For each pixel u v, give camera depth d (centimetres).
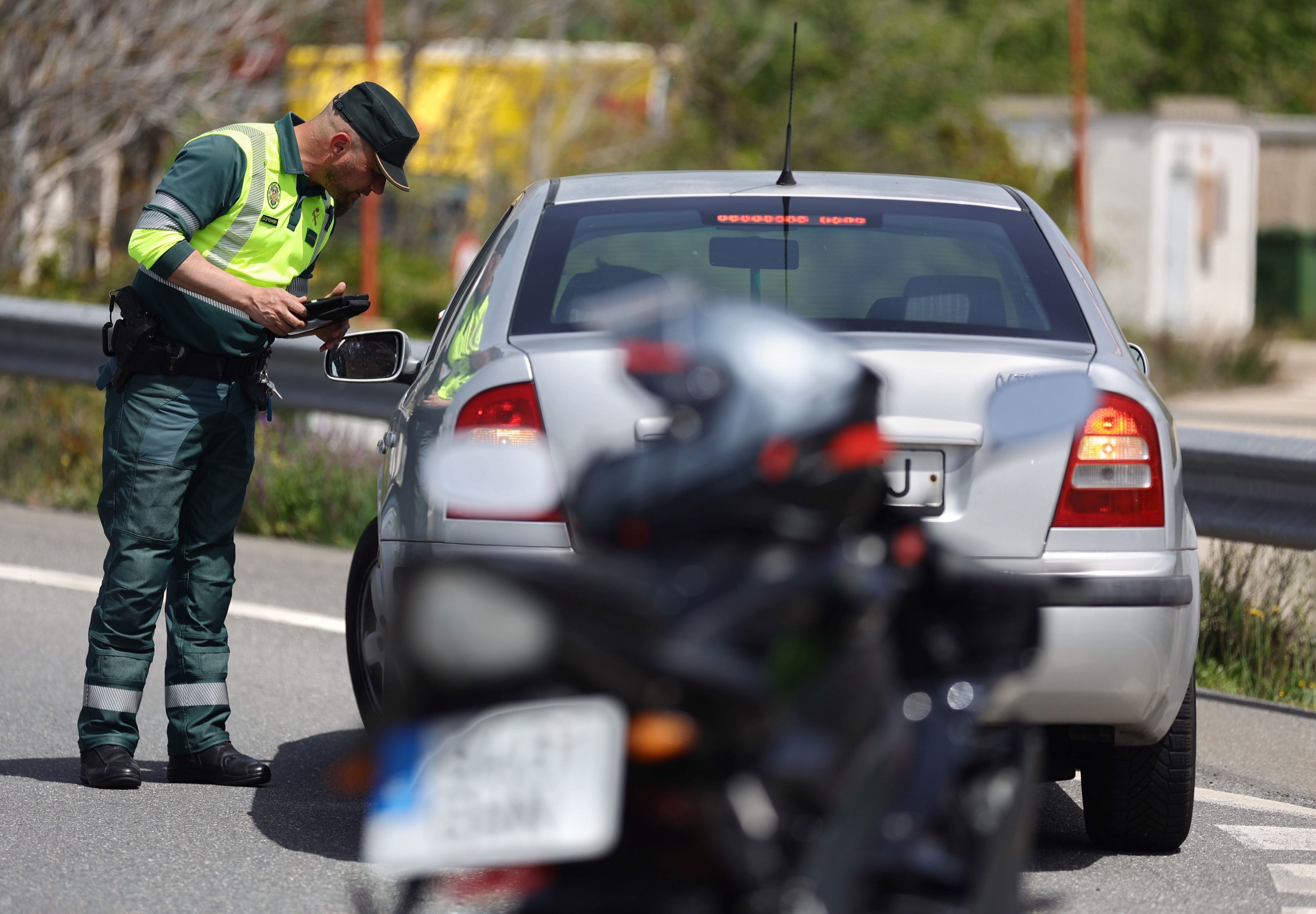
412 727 998
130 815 1812
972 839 1088
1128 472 1536
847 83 13275
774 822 991
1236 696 2616
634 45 12556
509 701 999
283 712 2294
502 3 10294
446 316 1889
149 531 1891
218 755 1952
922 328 1630
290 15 6950
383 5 9550
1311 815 1964
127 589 1898
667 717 983
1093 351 1628
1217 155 14050
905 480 1494
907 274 1716
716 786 988
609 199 1836
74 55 5728
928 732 1087
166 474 1880
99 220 6166
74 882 1591
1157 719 1555
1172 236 13700
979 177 12725
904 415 1490
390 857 988
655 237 1762
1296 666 2709
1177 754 1684
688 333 1002
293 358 3903
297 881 1609
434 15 9938
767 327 1007
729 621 995
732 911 995
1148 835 1730
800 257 1738
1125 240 13450
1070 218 13112
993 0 16012
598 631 986
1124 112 14788
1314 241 15550
